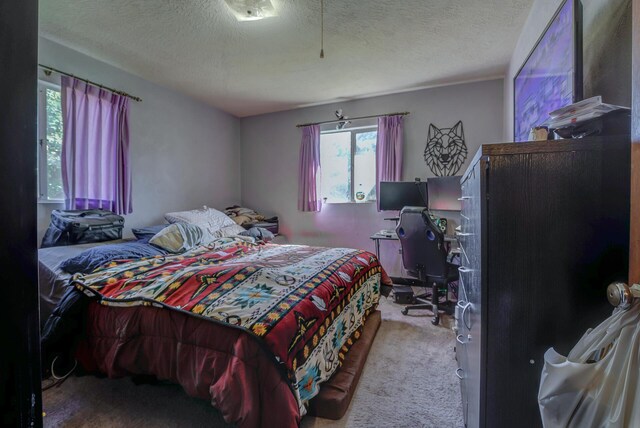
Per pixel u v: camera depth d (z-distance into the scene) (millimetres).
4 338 416
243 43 2434
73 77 2453
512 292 829
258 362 1096
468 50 2570
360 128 3859
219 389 1101
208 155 3975
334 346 1543
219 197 4164
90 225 2305
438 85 3383
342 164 4066
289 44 2453
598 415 575
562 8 1350
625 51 943
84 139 2525
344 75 3094
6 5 421
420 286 3619
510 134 2750
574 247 774
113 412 1395
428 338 2191
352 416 1373
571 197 774
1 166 408
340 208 4020
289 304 1298
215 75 3068
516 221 819
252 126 4492
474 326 999
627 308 602
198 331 1233
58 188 2432
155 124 3244
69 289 1595
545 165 793
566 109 898
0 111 408
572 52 1227
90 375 1656
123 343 1377
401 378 1677
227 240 2615
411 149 3568
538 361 813
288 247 2639
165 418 1355
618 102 984
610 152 742
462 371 1354
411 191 3334
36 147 454
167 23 2154
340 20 2127
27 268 442
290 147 4242
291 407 1062
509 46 2494
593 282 759
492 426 862
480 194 855
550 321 801
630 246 670
